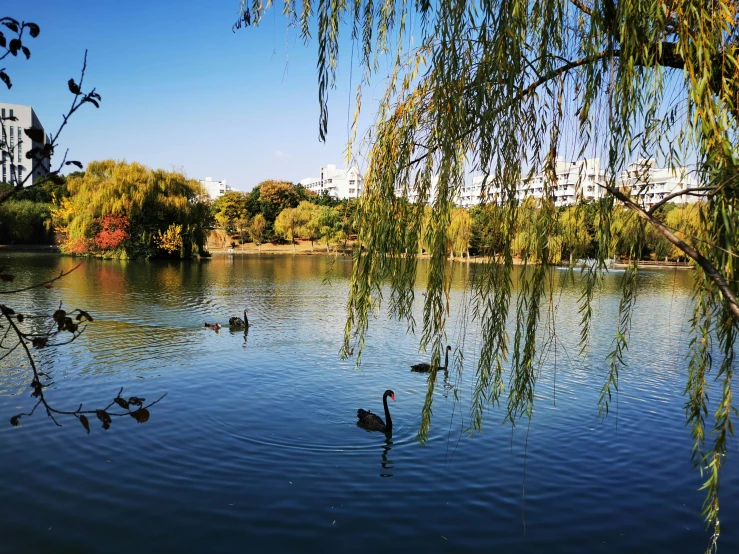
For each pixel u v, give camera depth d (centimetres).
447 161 409
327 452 905
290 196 10369
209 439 945
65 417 1020
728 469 845
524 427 1020
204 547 631
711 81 330
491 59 391
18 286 3019
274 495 756
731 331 349
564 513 718
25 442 905
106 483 777
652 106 376
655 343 1825
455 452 909
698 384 391
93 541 638
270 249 9094
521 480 810
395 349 1692
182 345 1691
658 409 1122
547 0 385
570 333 2005
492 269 457
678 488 787
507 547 640
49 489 755
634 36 333
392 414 1099
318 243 9469
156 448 899
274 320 2244
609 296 2953
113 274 3981
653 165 405
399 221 475
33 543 630
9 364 1359
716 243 333
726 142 301
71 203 5428
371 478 812
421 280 2953
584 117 375
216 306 2612
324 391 1248
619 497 760
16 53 246
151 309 2423
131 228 5344
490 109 394
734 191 302
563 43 420
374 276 484
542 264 448
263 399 1177
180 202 5519
